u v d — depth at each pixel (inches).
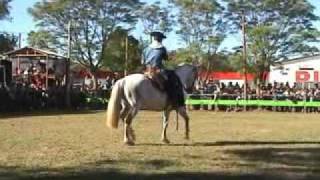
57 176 463.5
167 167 511.2
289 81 2406.5
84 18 2488.9
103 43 2534.5
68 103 1604.3
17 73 1733.5
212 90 1742.1
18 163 524.1
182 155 585.3
